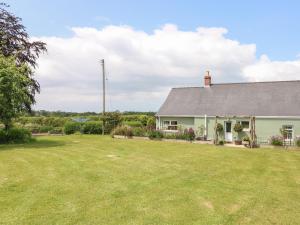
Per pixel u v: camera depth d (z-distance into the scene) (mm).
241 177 13562
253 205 9555
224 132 32531
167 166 15805
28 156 18391
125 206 9258
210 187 11617
